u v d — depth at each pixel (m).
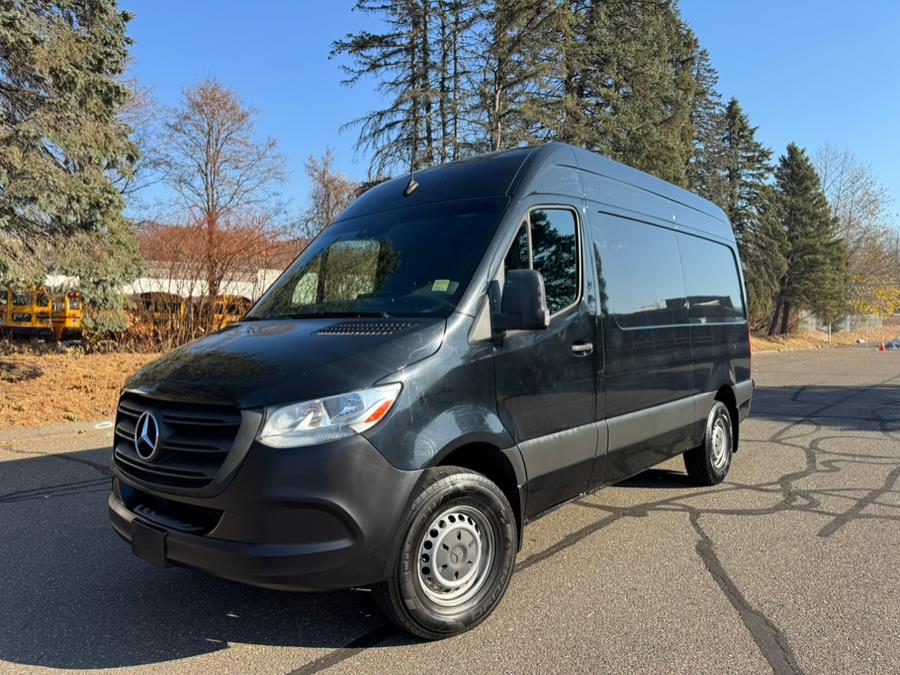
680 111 27.55
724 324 6.54
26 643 3.40
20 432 9.07
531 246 4.00
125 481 3.45
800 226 45.19
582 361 4.25
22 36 10.45
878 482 6.50
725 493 6.13
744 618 3.60
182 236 15.55
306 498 2.88
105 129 11.86
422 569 3.29
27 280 10.87
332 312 3.92
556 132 20.50
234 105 33.03
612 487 6.36
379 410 3.05
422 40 20.95
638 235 5.18
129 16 12.89
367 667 3.13
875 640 3.35
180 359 3.57
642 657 3.20
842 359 26.64
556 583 4.10
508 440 3.63
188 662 3.21
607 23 23.02
